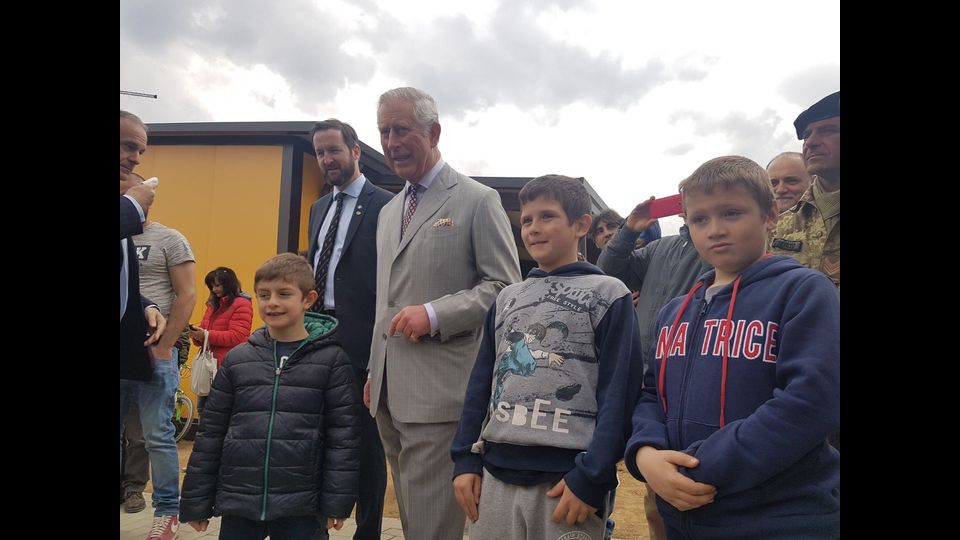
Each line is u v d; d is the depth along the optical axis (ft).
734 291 4.71
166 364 10.01
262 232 22.71
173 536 9.87
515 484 5.35
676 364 4.87
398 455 7.50
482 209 7.30
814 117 6.46
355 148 10.32
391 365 7.17
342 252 9.54
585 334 5.54
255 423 7.07
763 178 4.77
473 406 6.14
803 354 4.06
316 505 7.14
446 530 6.87
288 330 7.47
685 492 4.22
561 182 6.19
